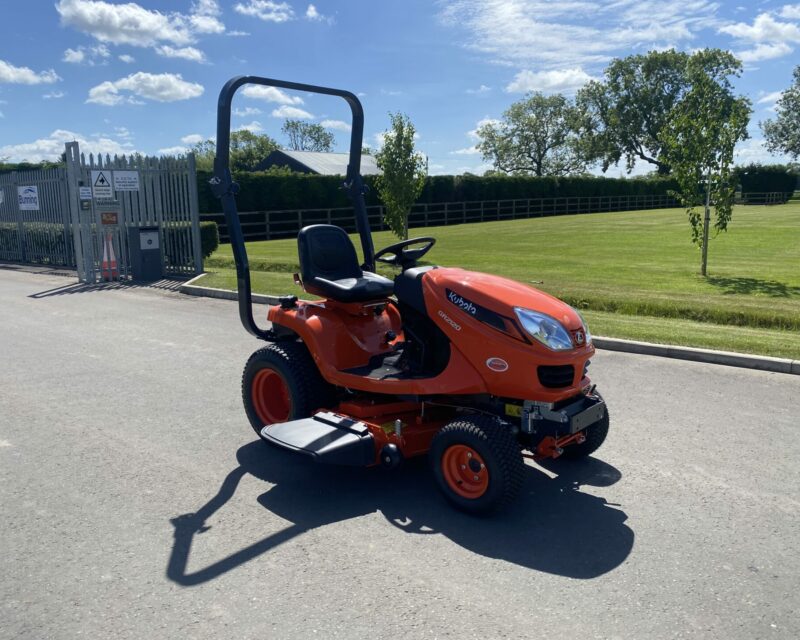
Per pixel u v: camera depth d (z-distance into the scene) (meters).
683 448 5.15
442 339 4.37
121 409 6.12
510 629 3.04
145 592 3.35
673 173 14.00
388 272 14.84
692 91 13.61
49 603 3.26
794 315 9.21
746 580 3.43
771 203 59.19
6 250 19.45
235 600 3.27
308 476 4.72
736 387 6.65
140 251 14.62
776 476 4.65
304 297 11.52
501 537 3.88
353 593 3.32
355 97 5.58
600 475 4.70
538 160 76.88
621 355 7.90
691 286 12.50
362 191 5.77
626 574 3.49
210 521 4.07
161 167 15.25
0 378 7.11
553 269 15.16
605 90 70.19
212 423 5.77
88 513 4.18
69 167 14.19
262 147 84.62
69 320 10.28
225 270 15.70
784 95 73.62
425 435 4.46
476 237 25.36
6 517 4.12
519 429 4.21
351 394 4.96
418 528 3.99
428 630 3.03
